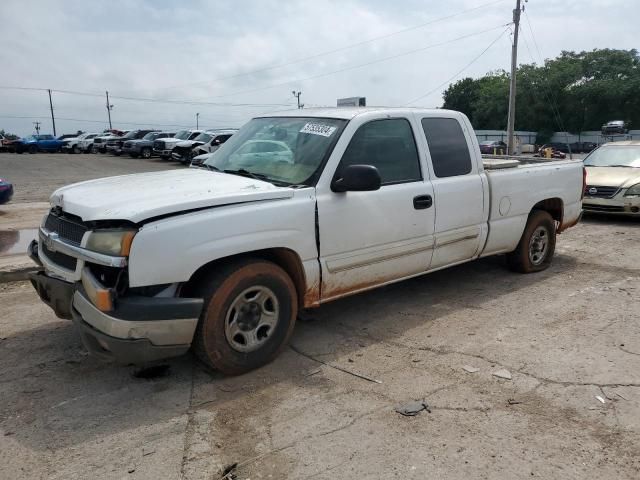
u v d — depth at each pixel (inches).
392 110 188.5
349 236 168.7
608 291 226.8
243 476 108.7
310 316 197.5
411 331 184.1
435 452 115.8
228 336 145.9
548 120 2561.5
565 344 171.8
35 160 1298.0
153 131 1577.3
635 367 155.0
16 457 115.0
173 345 136.2
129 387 145.4
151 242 129.6
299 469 110.7
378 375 151.9
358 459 113.7
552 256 263.1
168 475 109.0
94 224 134.6
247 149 186.7
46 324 191.0
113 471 110.3
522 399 137.7
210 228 137.9
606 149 456.8
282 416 130.9
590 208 404.2
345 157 168.4
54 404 136.7
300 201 156.2
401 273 190.1
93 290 130.2
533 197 239.6
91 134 1866.4
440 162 199.3
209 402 137.6
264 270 149.3
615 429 124.0
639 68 2527.1
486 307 207.5
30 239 340.2
